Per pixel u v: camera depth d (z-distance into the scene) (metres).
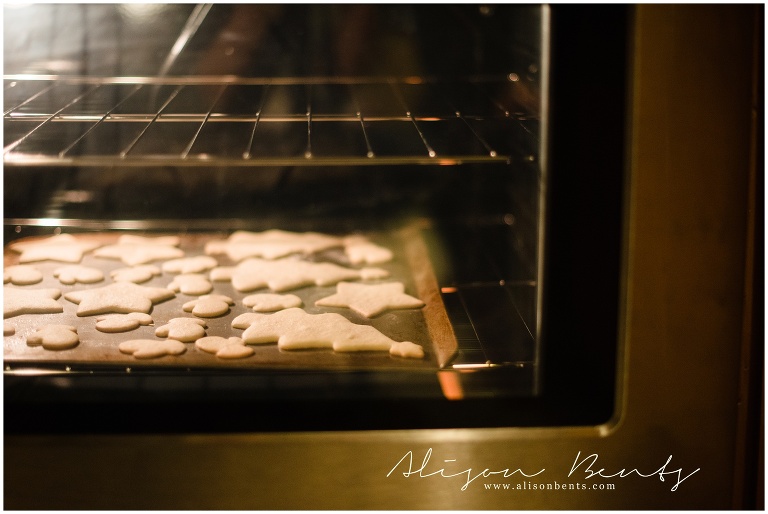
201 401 0.49
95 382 0.51
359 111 0.66
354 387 0.50
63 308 0.59
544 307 0.49
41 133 0.63
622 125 0.48
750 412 0.50
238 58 0.65
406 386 0.50
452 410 0.49
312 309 0.60
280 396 0.50
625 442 0.50
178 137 0.66
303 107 0.66
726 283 0.49
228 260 0.67
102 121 0.63
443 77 0.65
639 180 0.48
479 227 0.70
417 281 0.65
